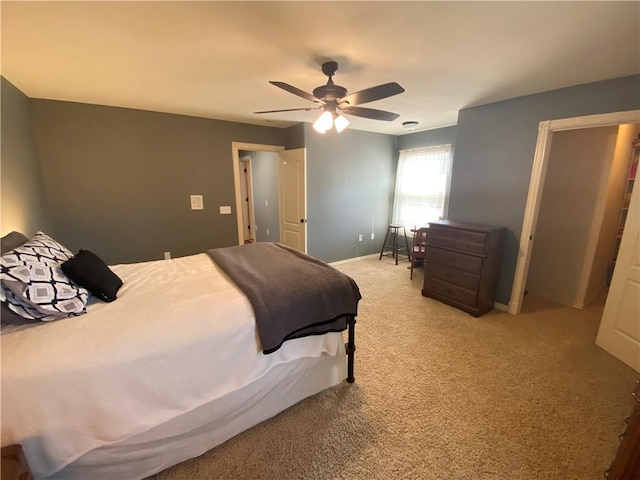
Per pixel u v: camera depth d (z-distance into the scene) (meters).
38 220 2.81
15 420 0.99
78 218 3.24
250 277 1.80
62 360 1.06
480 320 2.93
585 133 3.08
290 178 4.46
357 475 1.36
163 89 2.64
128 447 1.21
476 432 1.60
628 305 2.20
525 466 1.41
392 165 5.40
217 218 4.13
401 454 1.47
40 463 1.05
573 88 2.47
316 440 1.54
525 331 2.71
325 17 1.48
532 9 1.40
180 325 1.31
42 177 2.98
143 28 1.58
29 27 1.56
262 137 4.41
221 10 1.41
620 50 1.81
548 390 1.93
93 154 3.22
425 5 1.37
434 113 3.54
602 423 1.66
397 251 5.15
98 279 1.53
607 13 1.42
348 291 1.81
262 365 1.51
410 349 2.41
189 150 3.78
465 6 1.38
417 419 1.69
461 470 1.39
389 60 2.00
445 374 2.09
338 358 1.90
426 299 3.46
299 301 1.61
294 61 2.02
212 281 1.83
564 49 1.82
